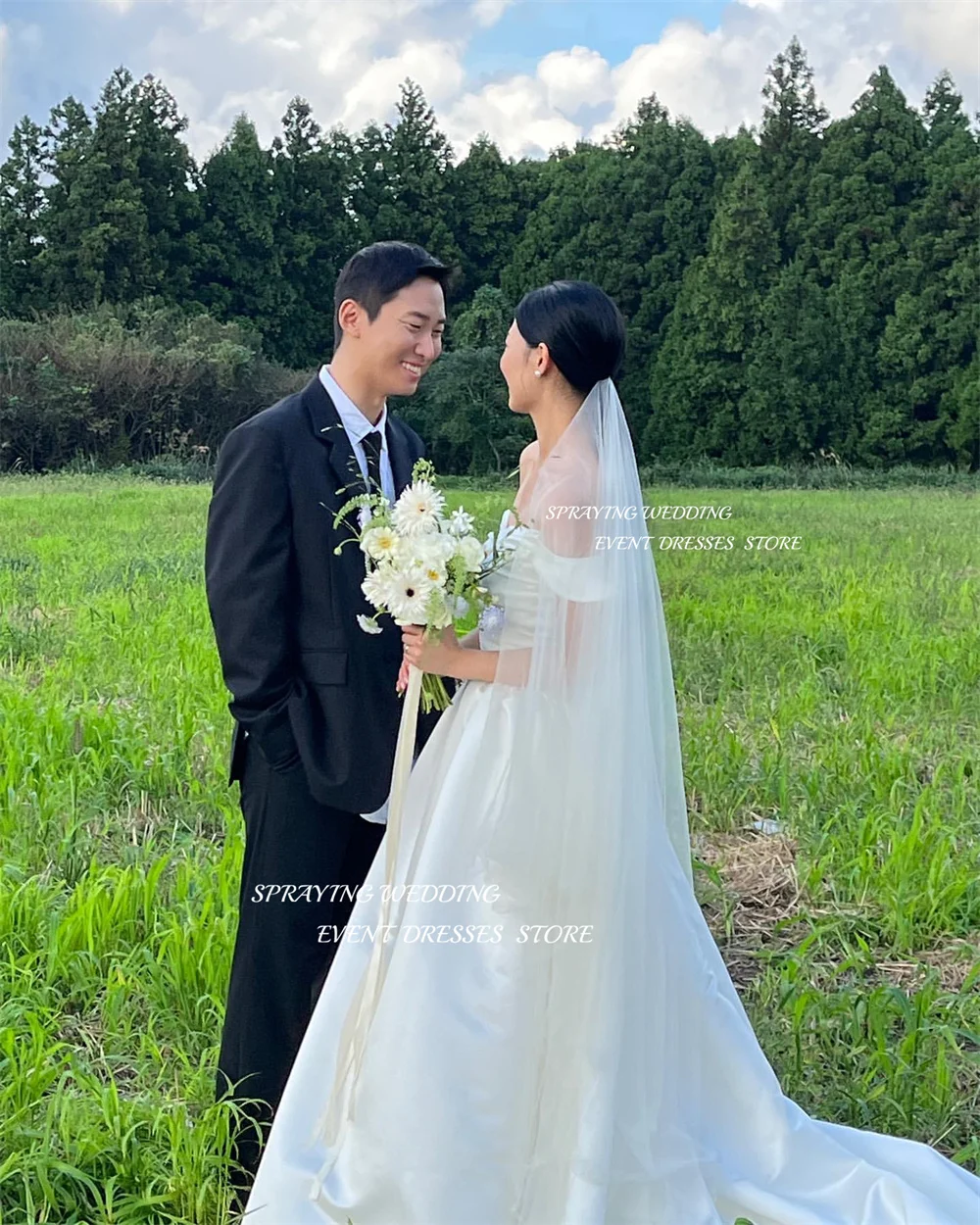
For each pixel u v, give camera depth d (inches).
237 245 1642.5
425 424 1505.9
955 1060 136.7
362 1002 105.9
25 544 540.7
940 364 1424.7
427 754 117.6
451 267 115.7
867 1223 104.8
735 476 1349.7
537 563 108.1
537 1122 103.9
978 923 172.1
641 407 1611.7
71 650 314.3
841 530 678.5
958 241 1421.0
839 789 216.4
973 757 237.0
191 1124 117.8
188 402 1373.0
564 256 1649.9
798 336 1451.8
